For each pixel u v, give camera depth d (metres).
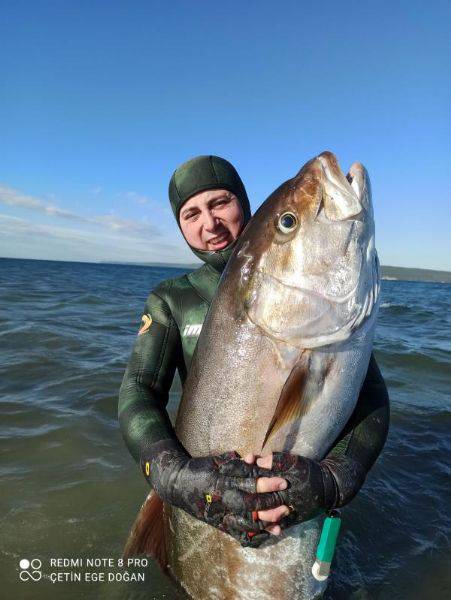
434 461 1.57
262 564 0.79
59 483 1.33
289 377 0.74
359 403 0.86
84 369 2.52
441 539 1.13
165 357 0.95
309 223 0.75
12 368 2.49
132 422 0.81
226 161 0.99
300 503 0.68
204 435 0.80
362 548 1.09
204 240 0.97
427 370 2.87
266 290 0.76
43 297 6.46
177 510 0.85
